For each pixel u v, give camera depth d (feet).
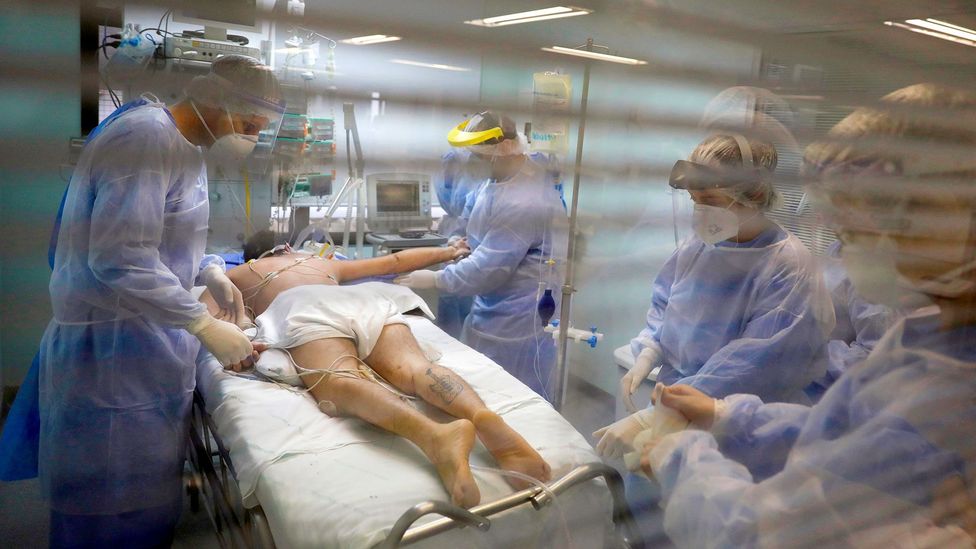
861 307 4.49
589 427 5.61
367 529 3.20
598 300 5.56
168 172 3.83
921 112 2.75
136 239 3.73
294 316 5.04
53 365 3.96
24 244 2.64
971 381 2.38
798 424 3.27
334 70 3.16
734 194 3.88
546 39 3.74
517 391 4.89
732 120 3.97
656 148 4.36
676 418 3.58
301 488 3.53
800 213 3.96
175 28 3.18
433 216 6.61
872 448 2.42
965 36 4.22
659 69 4.18
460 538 3.37
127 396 4.23
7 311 3.02
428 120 3.37
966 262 2.46
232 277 5.73
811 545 2.54
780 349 3.79
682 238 4.62
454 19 3.18
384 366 4.87
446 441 3.70
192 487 5.02
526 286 6.35
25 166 2.34
